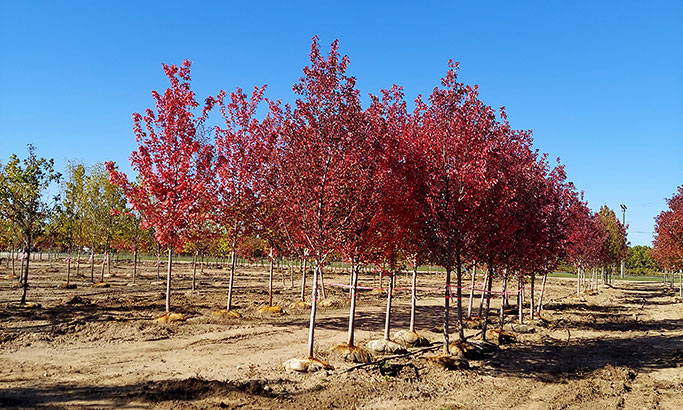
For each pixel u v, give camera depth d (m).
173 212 16.11
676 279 65.62
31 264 46.69
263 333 14.59
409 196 11.11
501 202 12.16
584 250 31.14
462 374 10.95
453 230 11.61
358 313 20.66
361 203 10.93
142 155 16.20
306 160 10.75
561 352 14.30
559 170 18.42
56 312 16.50
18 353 11.05
